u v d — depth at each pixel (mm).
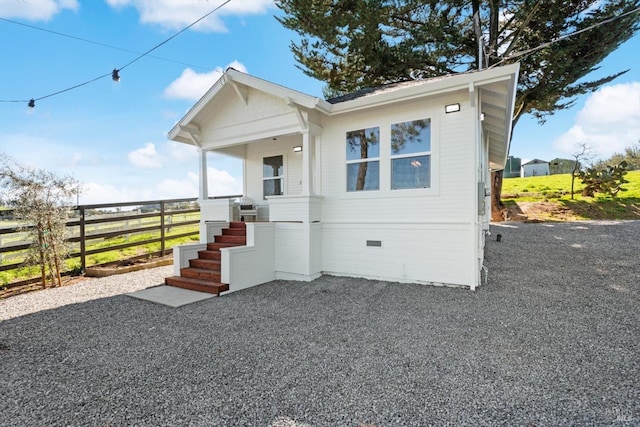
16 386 2723
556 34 11008
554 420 2160
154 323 4312
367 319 4281
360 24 10852
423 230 6031
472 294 5297
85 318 4574
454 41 11633
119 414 2309
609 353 3150
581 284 5656
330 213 6984
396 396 2471
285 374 2852
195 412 2318
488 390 2531
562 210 13914
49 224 6789
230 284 5875
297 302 5172
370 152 6578
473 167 5594
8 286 6633
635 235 9250
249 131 7469
